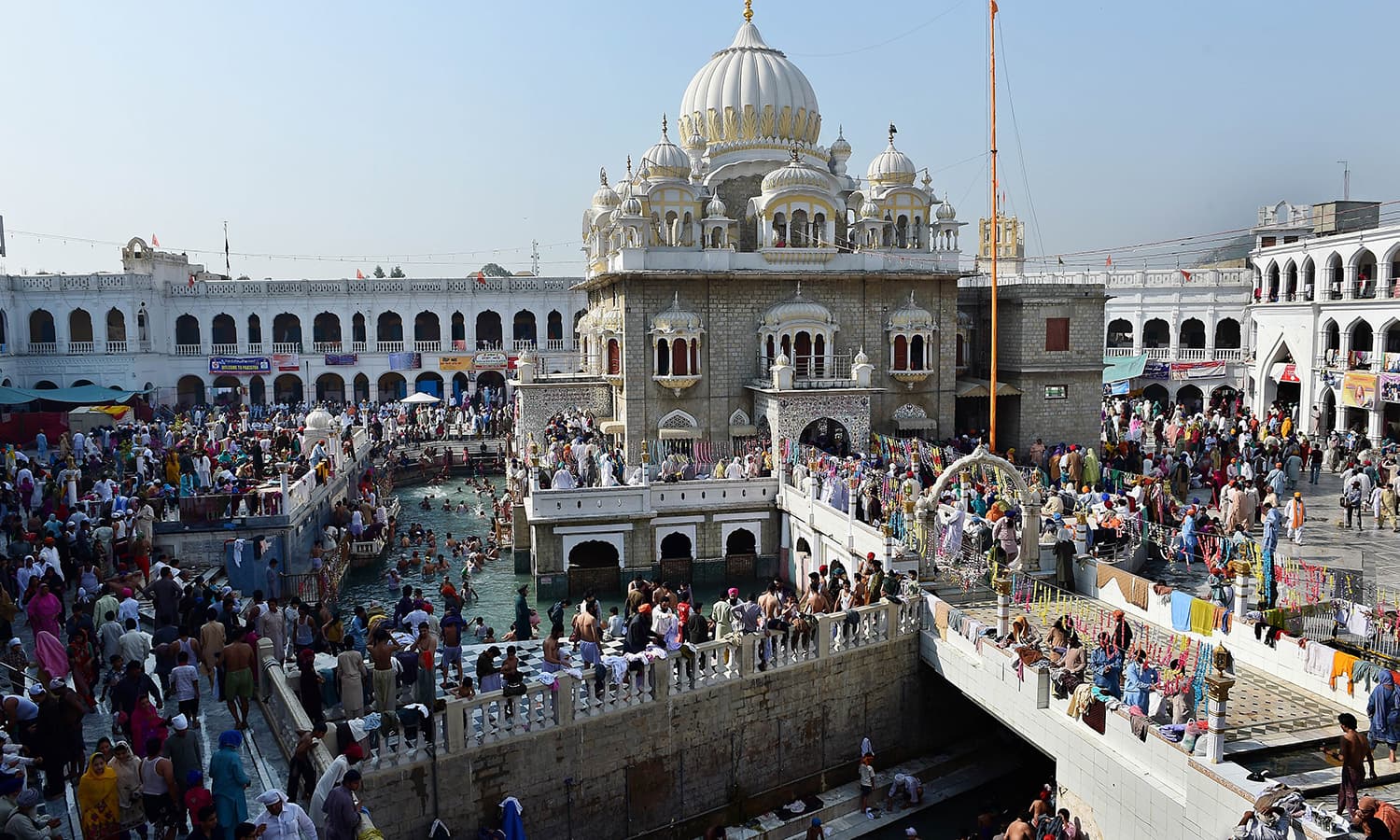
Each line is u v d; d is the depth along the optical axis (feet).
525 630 91.25
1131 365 205.26
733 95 163.43
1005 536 93.91
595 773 68.18
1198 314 227.81
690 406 144.46
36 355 223.51
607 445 143.13
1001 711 73.51
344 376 249.75
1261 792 50.80
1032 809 66.23
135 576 85.40
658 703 70.90
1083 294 154.51
